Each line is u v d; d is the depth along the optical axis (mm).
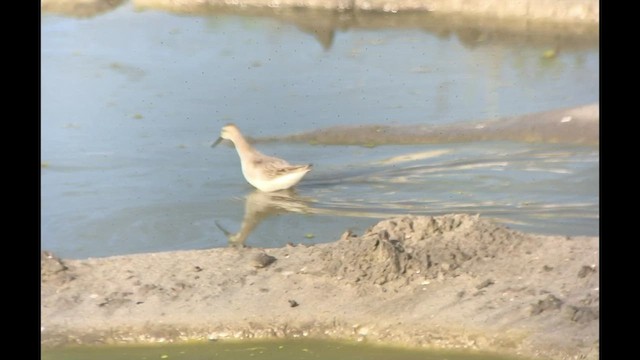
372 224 14398
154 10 28016
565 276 11266
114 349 10633
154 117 19250
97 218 14766
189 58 23359
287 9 28297
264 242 13906
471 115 19125
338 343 10633
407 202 15227
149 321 10977
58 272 11828
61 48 24078
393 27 26625
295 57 23484
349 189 15906
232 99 20312
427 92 20719
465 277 11383
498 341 10312
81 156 17266
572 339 10133
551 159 16797
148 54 23656
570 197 15117
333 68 22594
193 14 27750
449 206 14977
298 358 10352
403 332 10633
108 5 28266
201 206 15250
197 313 11086
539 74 22000
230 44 24641
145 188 15984
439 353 10328
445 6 27547
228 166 17016
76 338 10758
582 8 26328
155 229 14406
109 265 12164
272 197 15609
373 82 21469
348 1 27953
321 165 17016
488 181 15977
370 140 18109
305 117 19234
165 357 10430
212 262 12195
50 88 20922
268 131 18578
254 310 11094
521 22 26703
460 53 23953
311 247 12469
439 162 16938
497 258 11734
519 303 10812
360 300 11148
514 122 18375
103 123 18906
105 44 24469
